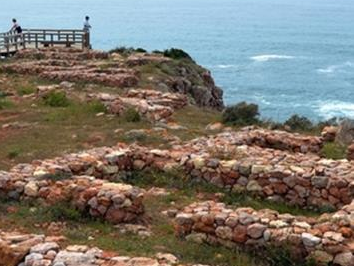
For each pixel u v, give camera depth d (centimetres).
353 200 1432
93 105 2742
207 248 1220
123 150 1806
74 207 1403
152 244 1229
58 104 2914
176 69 4497
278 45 18875
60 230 1309
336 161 1717
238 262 1152
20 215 1398
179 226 1280
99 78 3569
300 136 2161
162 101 2942
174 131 2367
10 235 1134
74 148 2070
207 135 2295
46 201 1470
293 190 1600
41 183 1505
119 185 1439
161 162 1788
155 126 2433
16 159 1941
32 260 1012
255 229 1195
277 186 1617
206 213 1262
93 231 1315
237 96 9306
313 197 1581
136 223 1384
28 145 2120
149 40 18975
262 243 1185
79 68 3941
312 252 1130
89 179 1507
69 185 1448
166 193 1636
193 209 1303
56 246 1058
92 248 1068
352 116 7488
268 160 1716
